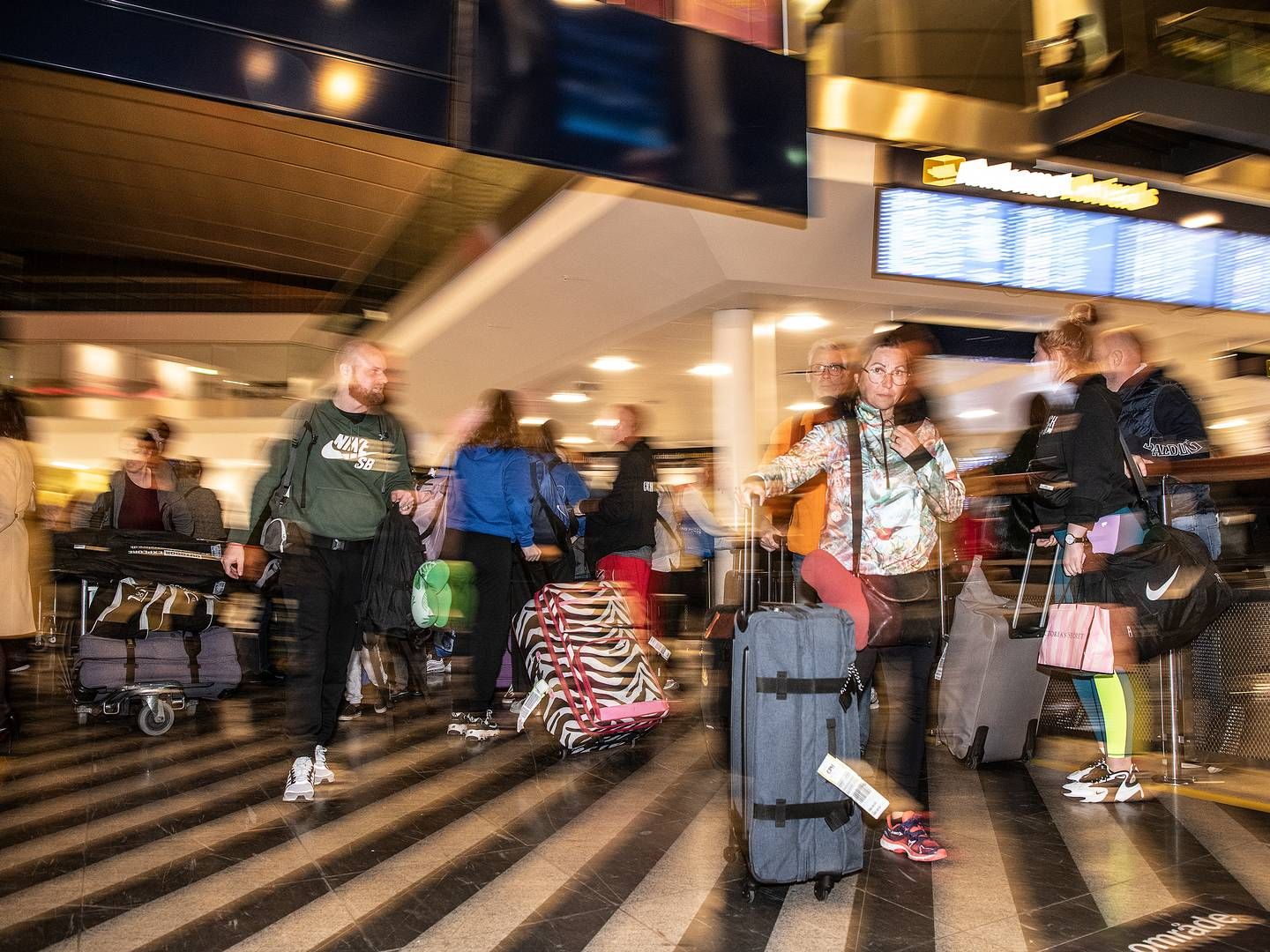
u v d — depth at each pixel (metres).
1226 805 3.32
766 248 6.53
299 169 8.43
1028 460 4.13
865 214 6.35
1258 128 5.88
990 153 6.08
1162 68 6.11
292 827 3.11
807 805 2.42
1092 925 2.27
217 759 4.17
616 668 4.16
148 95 7.18
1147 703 4.06
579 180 6.53
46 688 6.35
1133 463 3.35
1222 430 8.95
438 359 11.69
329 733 3.65
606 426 6.26
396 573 3.67
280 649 6.26
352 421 3.59
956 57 6.47
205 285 12.74
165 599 4.81
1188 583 3.22
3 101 7.37
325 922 2.31
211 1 3.23
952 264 6.15
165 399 12.81
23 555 4.35
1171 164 6.62
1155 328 7.84
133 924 2.30
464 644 4.74
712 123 4.37
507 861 2.76
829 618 2.52
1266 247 7.12
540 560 4.96
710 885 2.56
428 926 2.28
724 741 2.98
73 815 3.25
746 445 7.60
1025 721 3.94
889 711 2.85
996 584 4.29
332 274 11.80
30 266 11.99
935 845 2.76
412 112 3.59
